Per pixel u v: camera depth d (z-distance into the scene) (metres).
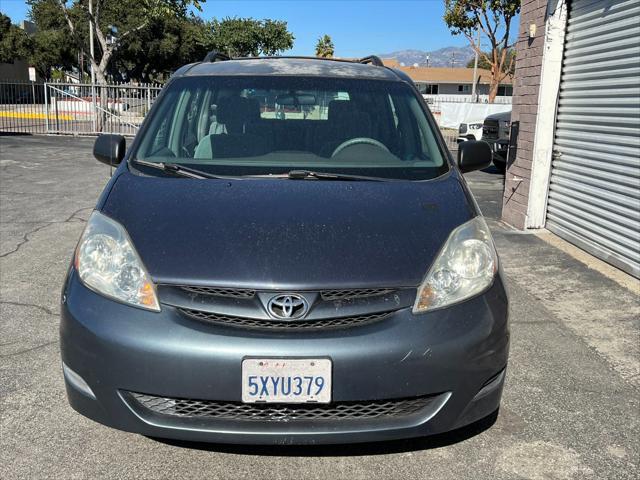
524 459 2.93
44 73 52.69
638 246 5.68
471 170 3.89
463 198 3.12
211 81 3.96
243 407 2.52
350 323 2.53
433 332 2.54
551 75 7.11
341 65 4.35
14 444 2.97
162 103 3.84
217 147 3.58
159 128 3.68
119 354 2.49
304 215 2.86
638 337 4.39
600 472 2.85
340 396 2.47
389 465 2.86
